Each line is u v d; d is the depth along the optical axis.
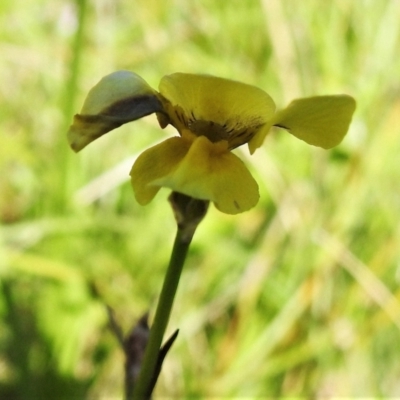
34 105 0.25
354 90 0.24
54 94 0.25
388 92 0.23
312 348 0.20
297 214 0.22
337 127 0.10
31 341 0.19
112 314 0.12
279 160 0.23
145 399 0.10
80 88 0.24
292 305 0.20
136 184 0.10
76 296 0.20
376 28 0.25
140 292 0.21
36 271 0.20
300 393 0.20
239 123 0.10
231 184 0.09
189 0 0.26
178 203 0.10
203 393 0.20
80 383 0.20
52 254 0.21
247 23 0.26
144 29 0.26
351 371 0.21
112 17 0.26
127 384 0.11
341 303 0.21
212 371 0.20
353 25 0.26
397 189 0.23
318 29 0.25
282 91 0.24
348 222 0.22
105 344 0.21
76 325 0.20
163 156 0.10
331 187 0.22
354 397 0.21
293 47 0.24
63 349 0.20
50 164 0.22
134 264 0.22
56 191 0.21
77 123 0.09
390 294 0.20
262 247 0.21
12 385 0.20
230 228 0.22
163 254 0.22
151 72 0.25
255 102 0.10
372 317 0.21
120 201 0.23
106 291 0.20
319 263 0.21
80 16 0.19
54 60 0.25
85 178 0.23
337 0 0.26
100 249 0.21
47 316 0.20
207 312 0.21
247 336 0.20
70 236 0.21
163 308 0.10
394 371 0.22
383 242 0.22
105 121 0.09
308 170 0.23
